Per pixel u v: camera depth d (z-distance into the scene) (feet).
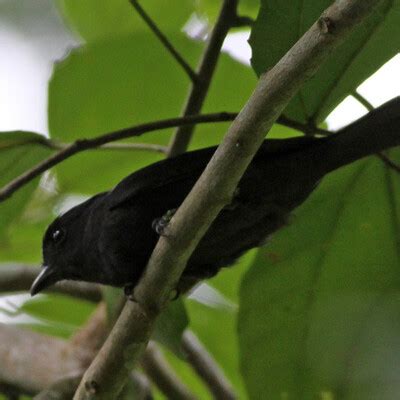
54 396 33.37
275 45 25.46
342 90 26.66
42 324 41.78
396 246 30.78
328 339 31.48
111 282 30.78
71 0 39.06
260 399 32.04
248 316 31.71
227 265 29.91
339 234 30.78
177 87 36.24
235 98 35.76
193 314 41.39
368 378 31.04
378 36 25.68
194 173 28.81
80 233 32.12
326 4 25.02
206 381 39.09
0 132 30.68
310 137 27.40
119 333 25.38
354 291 31.27
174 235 23.40
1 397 36.70
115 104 36.40
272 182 27.25
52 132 36.37
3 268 37.91
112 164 37.73
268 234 28.94
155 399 43.01
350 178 30.01
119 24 39.34
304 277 31.35
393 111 26.37
